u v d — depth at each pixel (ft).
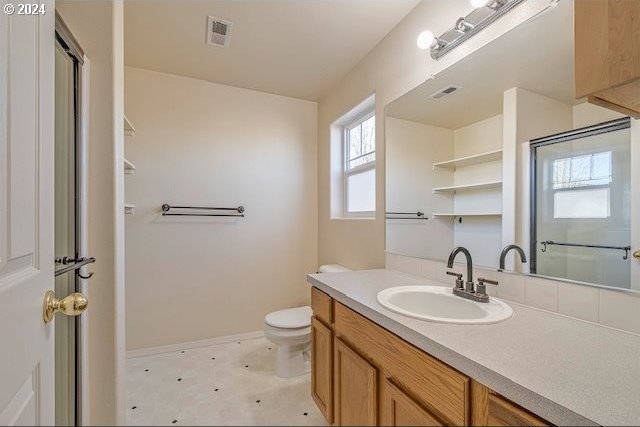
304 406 5.81
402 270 6.02
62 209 3.72
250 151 9.09
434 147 5.25
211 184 8.59
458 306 4.08
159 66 7.77
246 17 5.92
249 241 9.07
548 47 3.58
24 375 2.01
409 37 5.81
